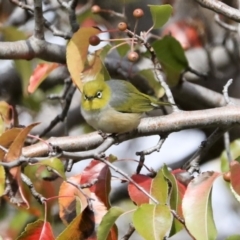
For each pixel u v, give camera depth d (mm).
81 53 9680
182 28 14656
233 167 7242
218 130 9391
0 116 8891
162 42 11555
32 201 9797
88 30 9602
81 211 7332
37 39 10664
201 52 15578
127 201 15195
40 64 11031
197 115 9461
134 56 9617
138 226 6672
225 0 13180
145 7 15289
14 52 10523
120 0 14102
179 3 14930
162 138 9391
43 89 15031
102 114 9602
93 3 14070
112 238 7453
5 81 14938
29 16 14383
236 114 9398
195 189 7266
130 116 9578
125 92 9781
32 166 9773
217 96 13266
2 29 11570
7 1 14336
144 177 7902
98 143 9281
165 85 9797
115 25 14844
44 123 15531
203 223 7031
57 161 7145
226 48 15336
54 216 12828
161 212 6750
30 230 7371
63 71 14961
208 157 15719
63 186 7980
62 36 10477
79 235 7293
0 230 11867
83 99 9766
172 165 16484
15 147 7473
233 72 15867
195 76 15414
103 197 7812
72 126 15820
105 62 12359
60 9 13516
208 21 14898
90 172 8039
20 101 15055
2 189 7242
